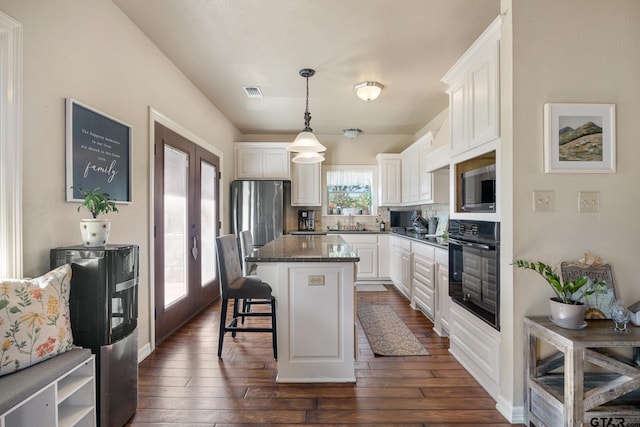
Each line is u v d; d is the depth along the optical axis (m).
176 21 2.37
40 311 1.34
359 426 1.74
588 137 1.79
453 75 2.47
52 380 1.25
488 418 1.81
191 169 3.48
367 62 3.01
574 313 1.61
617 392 1.47
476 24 2.42
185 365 2.41
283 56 2.89
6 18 1.39
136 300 1.79
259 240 4.96
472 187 2.28
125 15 2.29
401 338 2.94
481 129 2.09
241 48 2.75
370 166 5.81
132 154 2.34
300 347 2.19
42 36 1.59
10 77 1.42
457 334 2.50
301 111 4.47
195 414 1.83
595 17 1.80
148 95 2.61
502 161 1.88
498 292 1.92
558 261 1.81
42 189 1.60
